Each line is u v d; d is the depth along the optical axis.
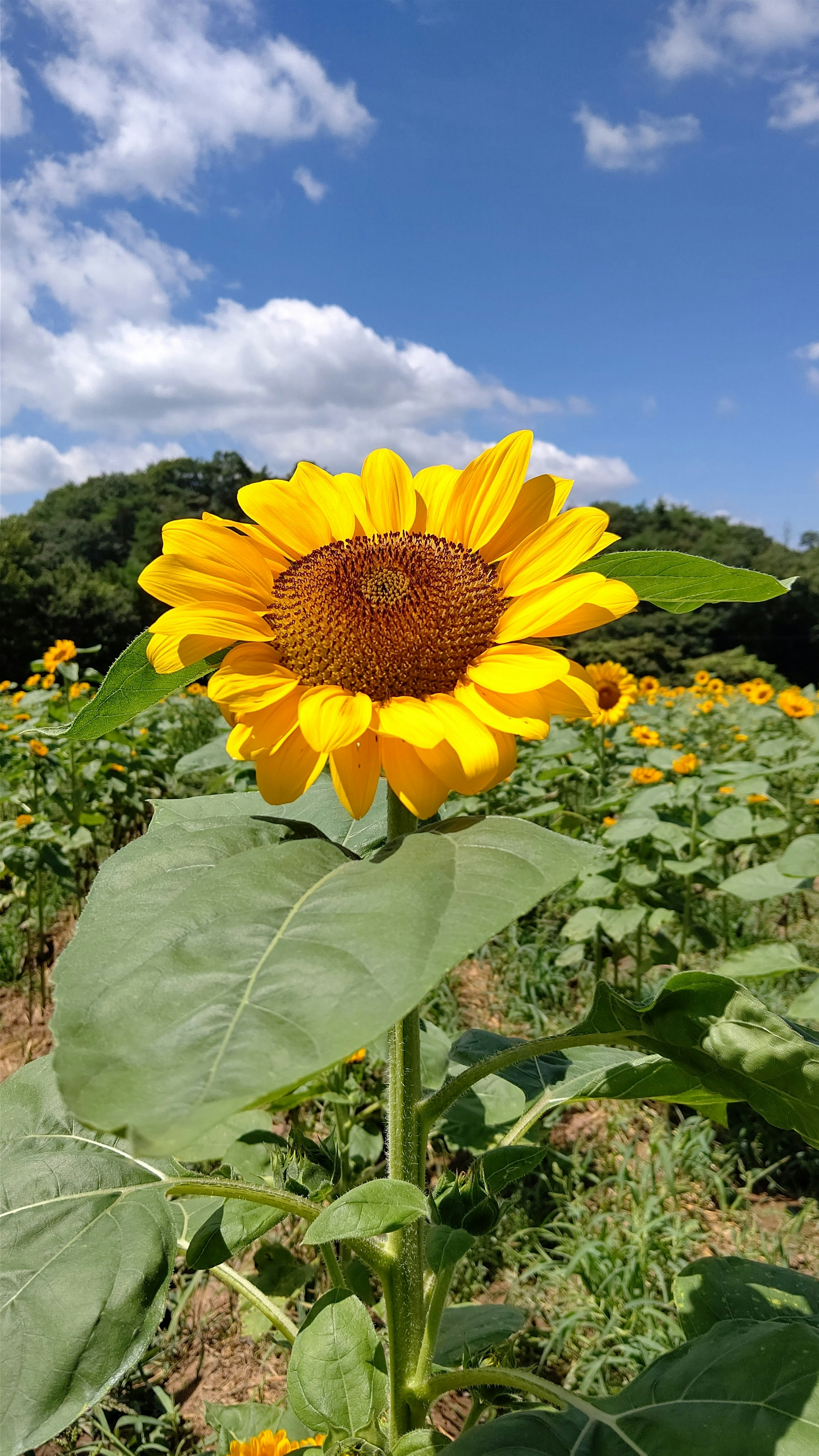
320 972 0.80
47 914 6.18
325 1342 1.35
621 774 7.03
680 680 33.81
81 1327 1.11
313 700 1.16
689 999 1.26
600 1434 1.16
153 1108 0.70
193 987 0.81
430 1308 1.41
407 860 0.97
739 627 53.31
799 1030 1.48
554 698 1.21
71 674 7.04
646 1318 2.59
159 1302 1.17
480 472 1.60
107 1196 1.31
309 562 1.46
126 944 0.90
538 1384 1.28
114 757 6.70
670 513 72.69
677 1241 2.91
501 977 5.01
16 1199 1.30
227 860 1.03
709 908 5.83
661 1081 1.57
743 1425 1.10
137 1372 2.55
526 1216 3.08
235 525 1.55
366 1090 3.45
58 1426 1.03
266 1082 0.71
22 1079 1.55
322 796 1.64
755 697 11.16
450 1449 1.17
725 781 5.56
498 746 1.16
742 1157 3.49
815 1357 1.17
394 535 1.58
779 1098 1.25
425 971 0.77
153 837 1.15
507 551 1.57
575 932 4.34
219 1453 2.00
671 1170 3.17
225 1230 1.39
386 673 1.27
